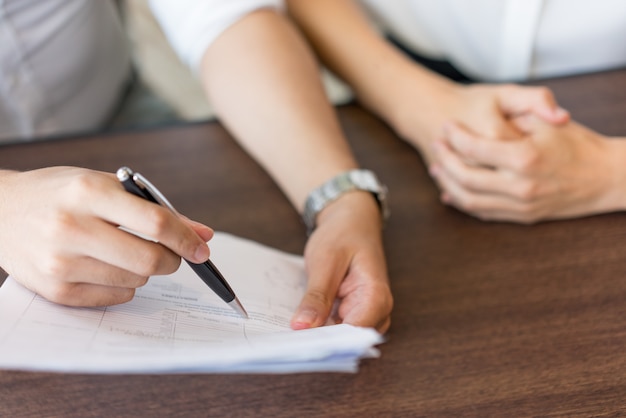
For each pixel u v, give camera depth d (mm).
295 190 674
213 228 644
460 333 522
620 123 767
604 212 665
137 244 414
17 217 434
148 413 442
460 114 724
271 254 583
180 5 828
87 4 992
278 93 741
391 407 456
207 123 812
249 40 790
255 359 356
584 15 915
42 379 464
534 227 652
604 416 445
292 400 459
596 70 874
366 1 1147
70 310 436
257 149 726
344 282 538
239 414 446
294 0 933
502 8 937
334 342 372
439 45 1122
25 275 437
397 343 512
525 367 488
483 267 597
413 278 585
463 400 461
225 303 481
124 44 1226
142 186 414
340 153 697
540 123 686
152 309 458
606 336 515
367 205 624
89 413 439
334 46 888
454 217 669
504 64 996
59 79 1000
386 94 811
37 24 918
